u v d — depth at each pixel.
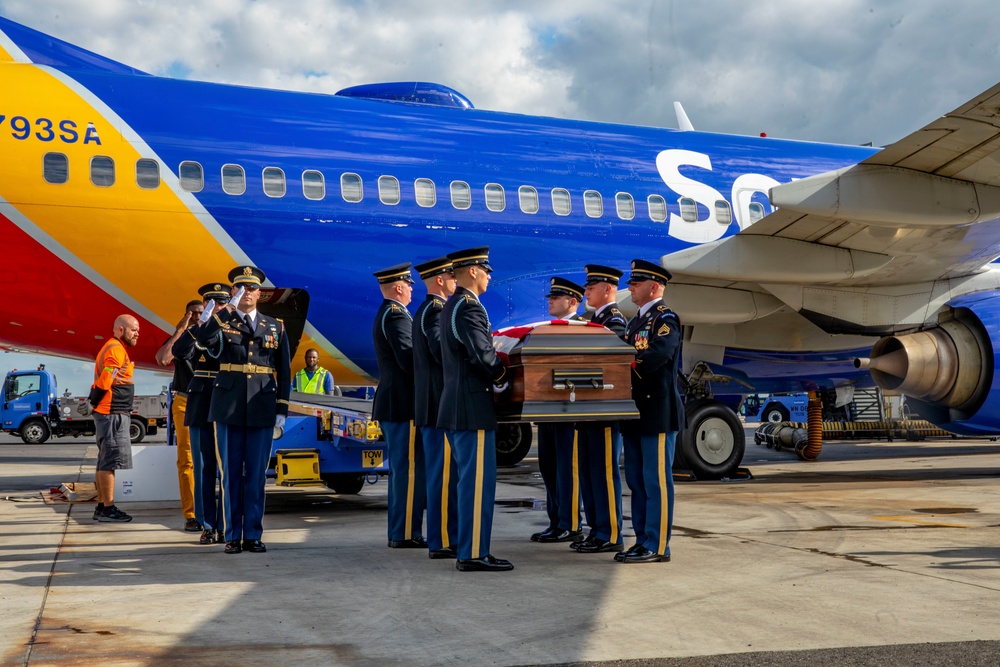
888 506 7.68
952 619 3.66
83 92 8.52
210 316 5.57
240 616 3.77
